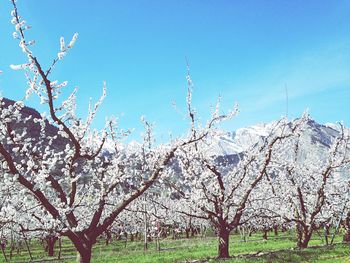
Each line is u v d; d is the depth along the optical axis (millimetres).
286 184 32031
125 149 22266
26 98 15156
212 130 24484
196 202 25375
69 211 15758
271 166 29922
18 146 16953
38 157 16453
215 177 26031
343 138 31344
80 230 15648
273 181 32781
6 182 14719
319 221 35344
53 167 16375
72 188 16688
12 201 15500
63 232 15578
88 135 19172
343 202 33875
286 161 31906
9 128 15375
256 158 27688
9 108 15078
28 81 15211
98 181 17266
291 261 22797
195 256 28219
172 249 37406
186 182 26609
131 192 18047
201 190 25516
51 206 15344
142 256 30078
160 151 23859
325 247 29156
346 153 31094
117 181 17047
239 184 26875
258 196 33125
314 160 33219
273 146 28656
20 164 15789
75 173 17297
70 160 17344
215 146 26828
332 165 31078
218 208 25859
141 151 23984
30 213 15500
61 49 14344
